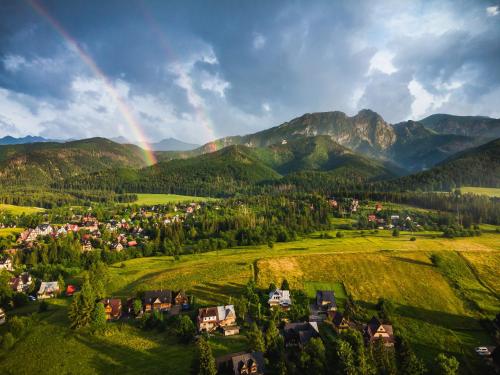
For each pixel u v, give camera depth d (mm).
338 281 139750
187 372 77875
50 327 104688
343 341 77125
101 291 121062
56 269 166375
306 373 74875
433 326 106188
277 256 166625
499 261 154875
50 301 132250
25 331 102000
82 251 196625
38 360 86375
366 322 106250
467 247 176250
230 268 153125
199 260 174875
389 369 72875
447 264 152125
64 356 88250
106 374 79688
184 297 122188
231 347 89938
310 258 161000
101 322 102562
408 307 119375
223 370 75812
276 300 116500
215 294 128500
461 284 134875
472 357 89750
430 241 193000
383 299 117062
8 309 122875
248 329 101125
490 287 133250
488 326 104750
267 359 80062
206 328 101438
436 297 126188
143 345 93188
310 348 79562
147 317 104812
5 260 175000
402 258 158750
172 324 103250
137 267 171500
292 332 92312
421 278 140500
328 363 77000
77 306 104062
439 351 92500
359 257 160375
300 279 141875
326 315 111562
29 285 144875
